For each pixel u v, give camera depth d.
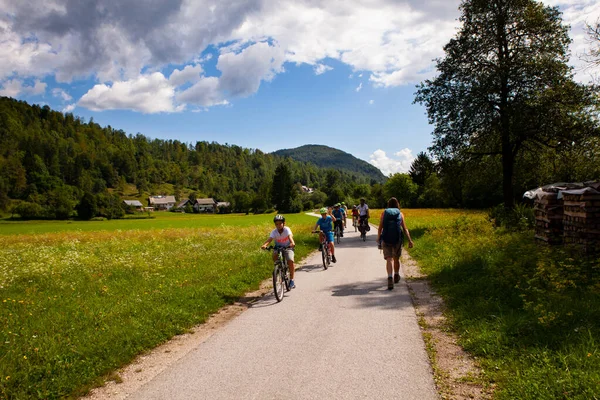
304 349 4.54
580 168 21.61
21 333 5.37
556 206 9.79
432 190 76.81
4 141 173.50
